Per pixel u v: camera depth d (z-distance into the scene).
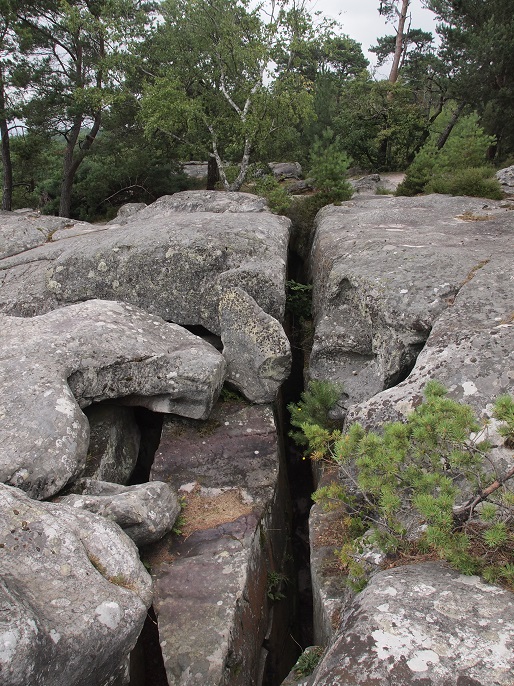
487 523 2.76
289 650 4.65
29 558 2.90
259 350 5.96
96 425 5.29
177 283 7.14
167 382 5.37
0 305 7.57
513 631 2.13
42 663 2.30
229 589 3.84
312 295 8.20
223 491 4.88
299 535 5.82
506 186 12.51
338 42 16.42
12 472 4.00
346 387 5.84
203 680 3.27
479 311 4.88
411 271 5.85
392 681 2.00
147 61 18.34
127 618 2.79
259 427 5.66
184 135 18.84
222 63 16.98
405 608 2.31
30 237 9.29
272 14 16.16
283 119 16.95
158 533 4.12
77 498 3.97
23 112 18.05
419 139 26.16
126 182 21.31
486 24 21.16
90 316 5.82
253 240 7.37
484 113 22.28
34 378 4.78
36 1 18.06
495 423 3.66
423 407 2.93
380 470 3.17
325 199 11.68
